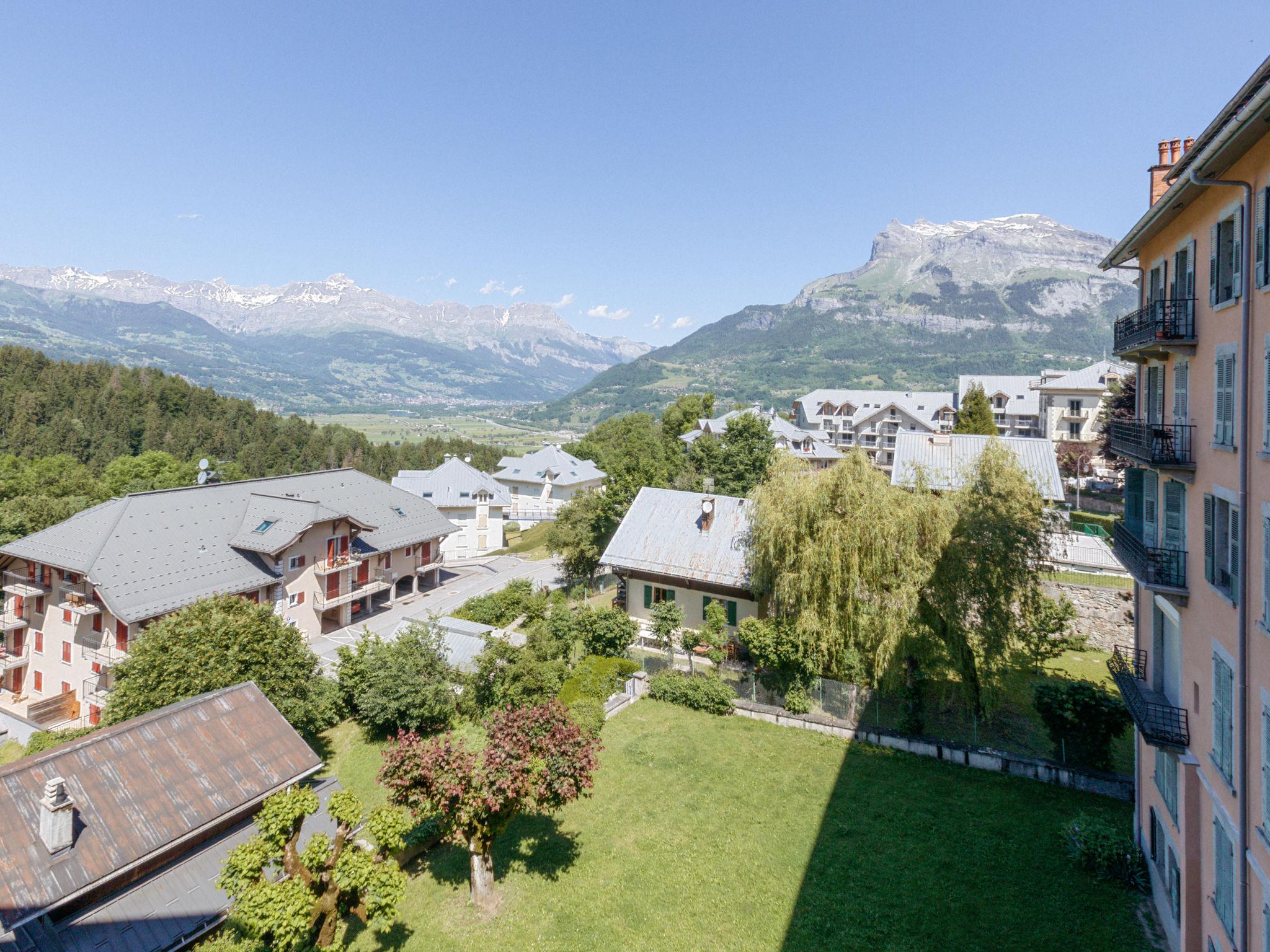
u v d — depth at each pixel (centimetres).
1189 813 1295
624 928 1617
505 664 3008
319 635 4472
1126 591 3469
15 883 1421
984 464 2609
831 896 1694
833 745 2500
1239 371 1090
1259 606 1024
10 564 4028
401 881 1462
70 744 1731
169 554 3841
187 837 1686
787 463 2978
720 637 3173
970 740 2461
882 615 2508
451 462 7500
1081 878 1700
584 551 5219
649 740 2553
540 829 2042
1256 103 898
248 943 1368
